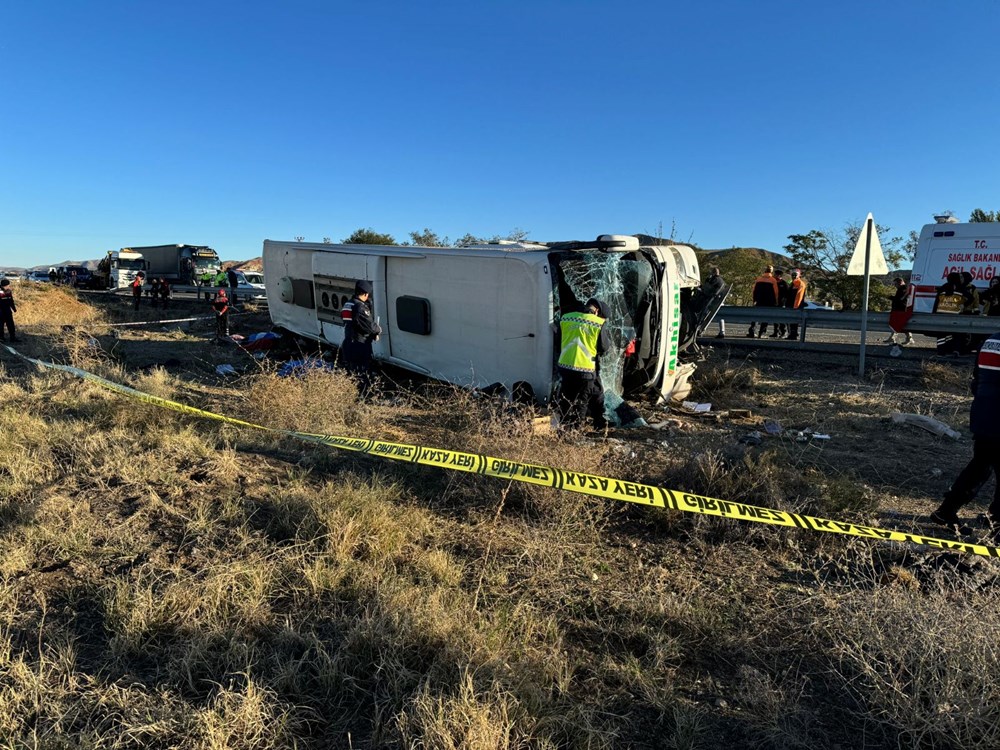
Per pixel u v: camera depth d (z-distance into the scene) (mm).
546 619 3332
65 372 8703
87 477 5004
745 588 3783
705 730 2625
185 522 4258
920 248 14453
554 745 2410
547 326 7129
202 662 2799
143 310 26016
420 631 2988
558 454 5340
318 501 4348
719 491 5020
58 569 3654
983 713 2527
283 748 2393
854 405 8656
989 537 4465
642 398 8617
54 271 50938
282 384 7027
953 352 12516
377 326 8844
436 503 4797
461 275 8266
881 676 2809
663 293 7969
